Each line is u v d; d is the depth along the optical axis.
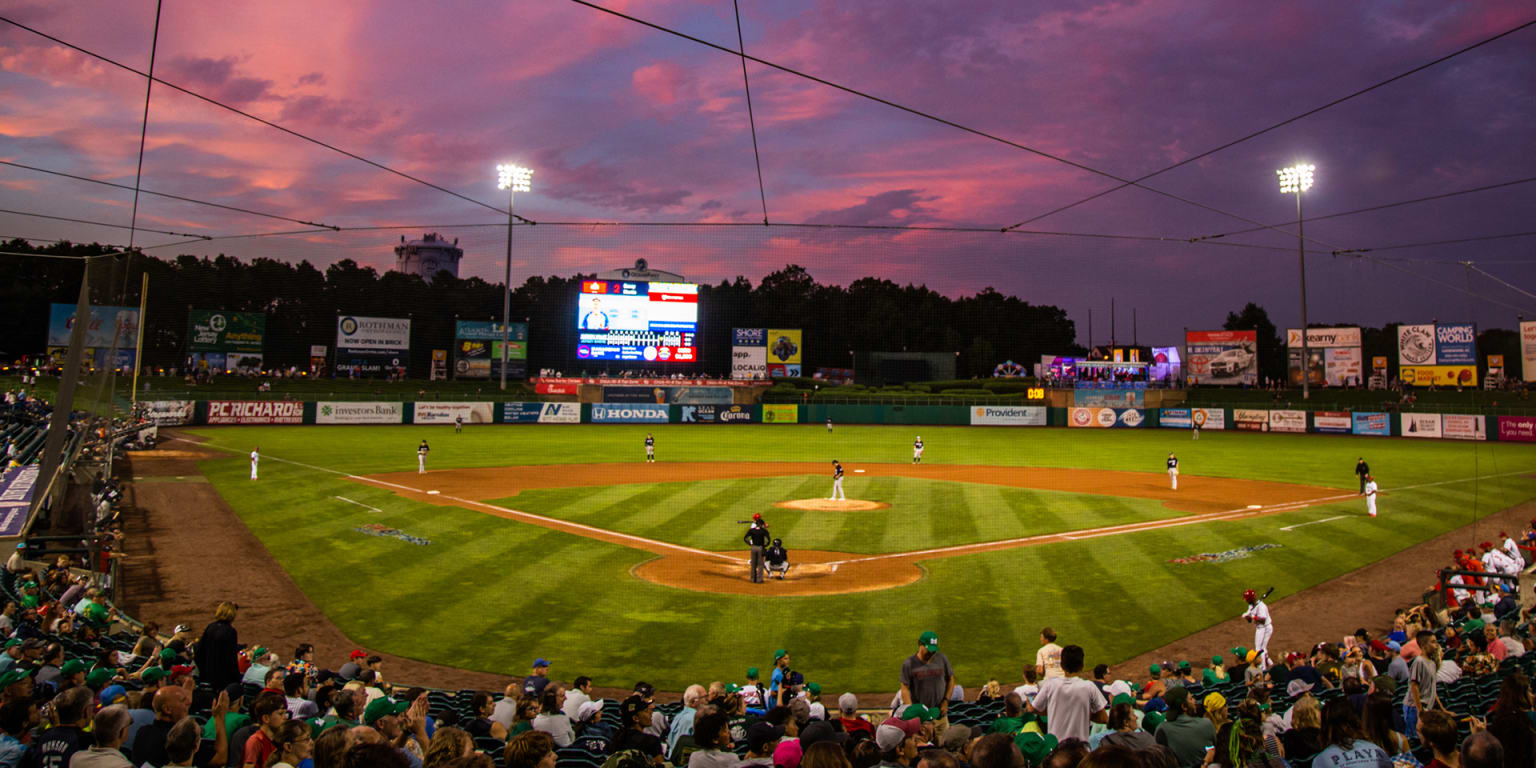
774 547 20.30
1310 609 18.02
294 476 36.53
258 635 16.08
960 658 15.09
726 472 41.25
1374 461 45.97
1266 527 26.62
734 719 8.43
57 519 20.84
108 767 5.42
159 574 20.31
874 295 90.88
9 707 6.53
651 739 7.82
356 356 80.38
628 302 71.25
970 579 20.28
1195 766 7.01
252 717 6.98
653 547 23.69
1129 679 14.08
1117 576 20.50
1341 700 5.43
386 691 10.81
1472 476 39.31
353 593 18.83
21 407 41.47
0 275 77.31
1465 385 75.31
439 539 24.28
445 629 16.47
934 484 37.31
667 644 15.71
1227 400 78.44
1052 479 39.25
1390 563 21.86
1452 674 11.12
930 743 7.62
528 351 88.31
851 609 17.89
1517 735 4.56
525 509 29.47
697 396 78.00
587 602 18.28
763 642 15.85
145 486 33.03
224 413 60.47
